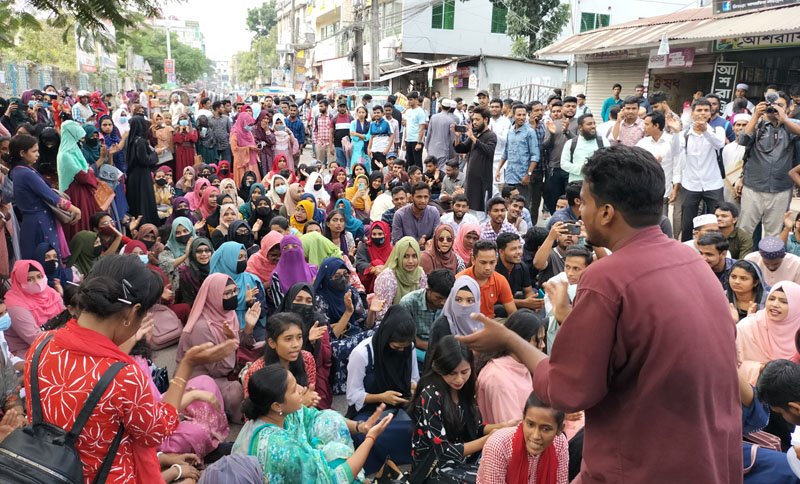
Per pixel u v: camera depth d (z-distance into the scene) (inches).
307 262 232.4
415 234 271.1
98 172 298.8
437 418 130.0
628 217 61.5
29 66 840.3
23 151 217.2
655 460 57.8
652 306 57.0
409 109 495.8
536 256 217.8
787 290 153.4
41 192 216.1
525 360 69.2
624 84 627.2
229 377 182.9
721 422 59.4
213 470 99.8
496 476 113.5
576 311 60.4
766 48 455.2
